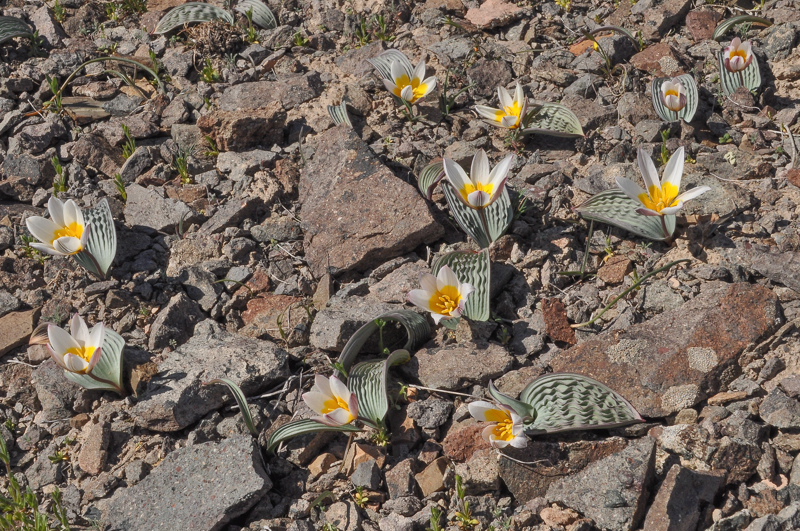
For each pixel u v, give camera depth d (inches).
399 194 41.0
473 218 40.3
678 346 36.9
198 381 37.5
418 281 39.5
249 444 36.3
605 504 34.7
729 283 38.4
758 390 36.4
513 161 42.6
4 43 47.9
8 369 39.0
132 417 37.6
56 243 38.8
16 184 43.1
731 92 43.9
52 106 45.5
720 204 40.3
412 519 35.3
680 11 46.7
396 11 48.6
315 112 44.9
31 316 39.9
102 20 49.9
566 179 42.0
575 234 40.6
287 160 43.4
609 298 38.9
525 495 35.6
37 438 37.7
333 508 35.7
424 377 37.6
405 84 44.0
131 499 36.0
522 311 38.9
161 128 45.0
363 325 37.9
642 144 42.5
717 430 35.7
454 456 36.2
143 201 42.6
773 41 45.2
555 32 47.3
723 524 34.4
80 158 43.8
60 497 36.5
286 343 39.0
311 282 40.3
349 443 36.9
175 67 46.9
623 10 47.6
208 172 43.4
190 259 41.1
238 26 48.6
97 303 40.1
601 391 36.2
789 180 40.8
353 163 42.0
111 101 45.9
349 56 46.9
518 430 35.1
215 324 39.4
